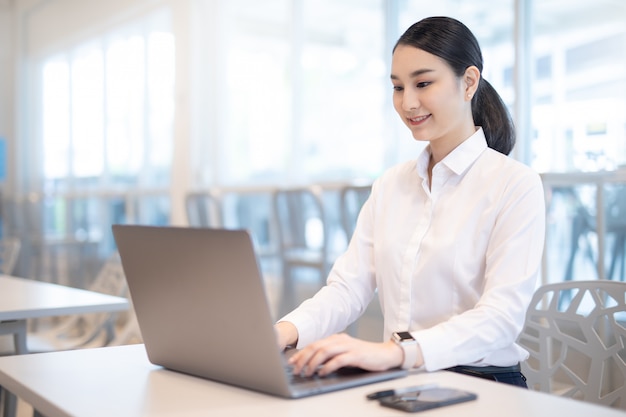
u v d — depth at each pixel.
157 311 1.14
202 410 0.93
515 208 1.37
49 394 1.02
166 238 1.07
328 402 0.96
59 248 6.84
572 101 3.31
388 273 1.47
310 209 4.45
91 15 6.67
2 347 2.44
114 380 1.10
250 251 0.95
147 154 6.00
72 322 3.13
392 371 1.11
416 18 4.07
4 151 7.79
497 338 1.23
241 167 5.29
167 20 5.73
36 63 7.71
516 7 3.45
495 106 1.55
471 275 1.40
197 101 5.46
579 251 3.21
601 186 2.99
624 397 1.46
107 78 6.55
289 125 4.89
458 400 0.94
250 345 0.99
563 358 1.54
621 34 3.12
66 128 7.22
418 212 1.48
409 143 4.08
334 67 4.59
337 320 1.48
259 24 5.12
